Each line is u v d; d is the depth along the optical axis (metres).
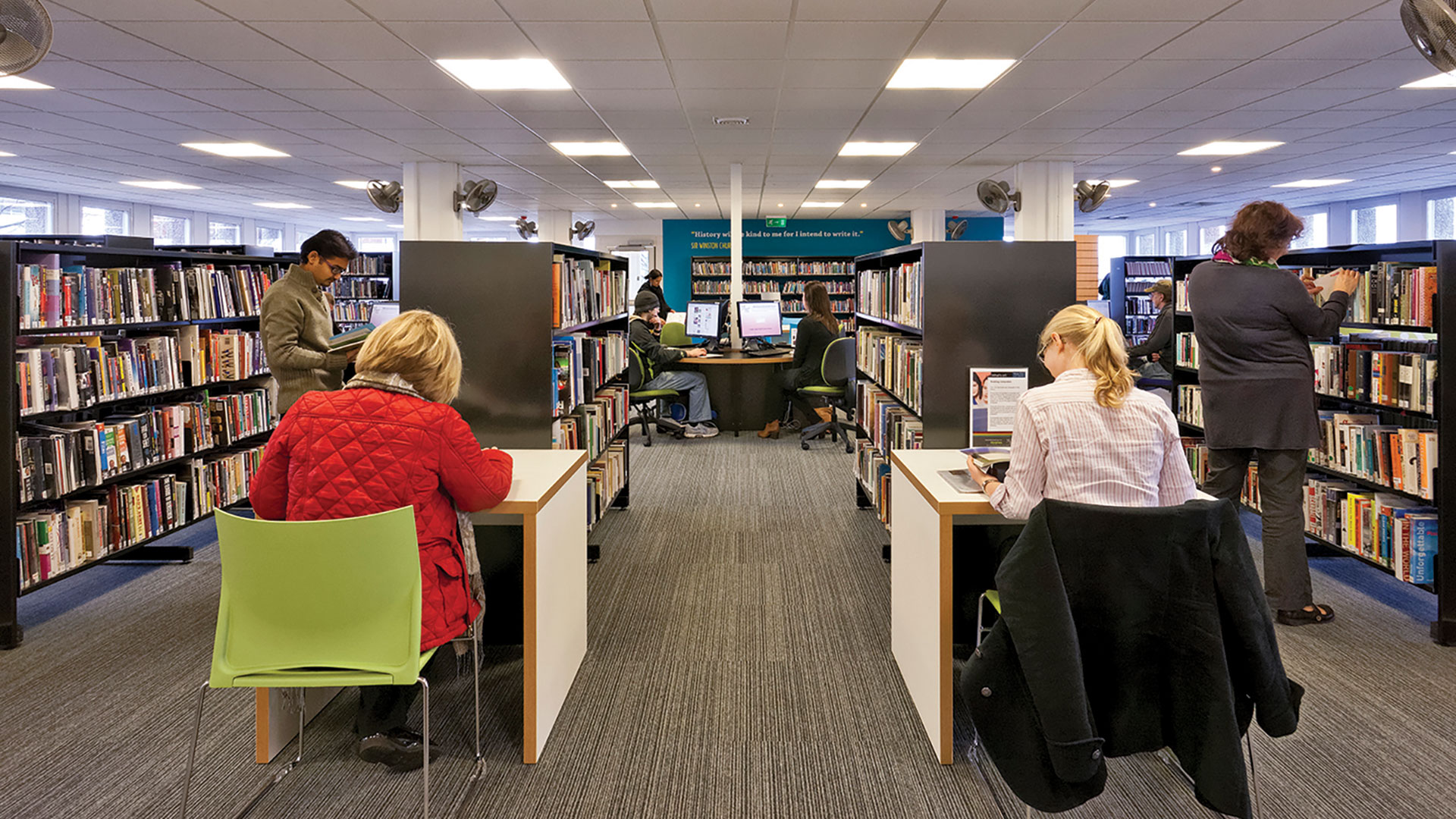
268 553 1.89
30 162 9.41
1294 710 1.81
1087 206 9.80
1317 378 4.13
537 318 3.58
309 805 2.24
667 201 13.38
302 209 14.59
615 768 2.42
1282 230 3.30
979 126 7.48
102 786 2.34
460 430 2.18
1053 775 1.83
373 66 5.50
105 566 4.42
